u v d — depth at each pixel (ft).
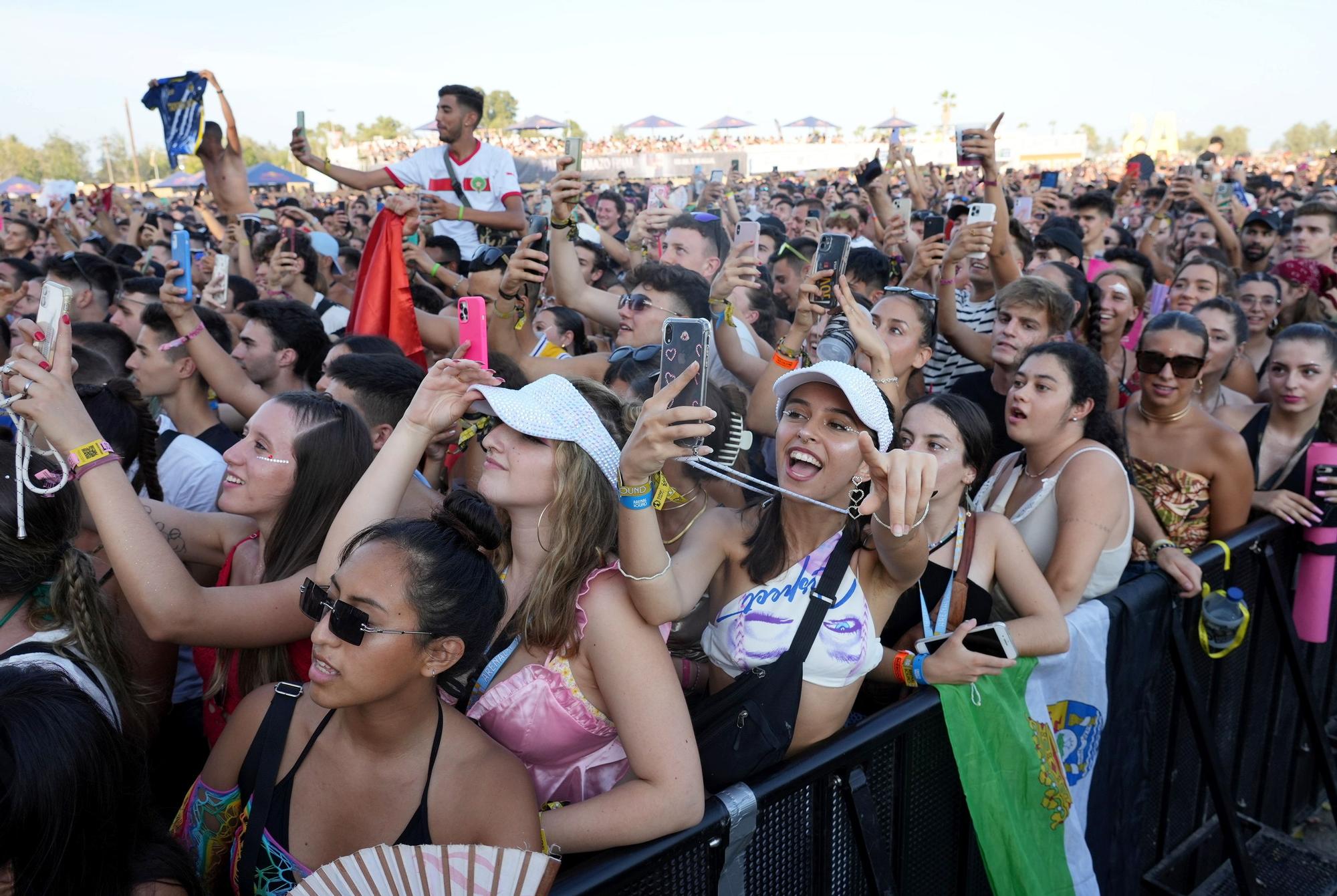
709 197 30.55
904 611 8.52
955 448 8.14
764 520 6.99
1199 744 10.02
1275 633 11.79
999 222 16.33
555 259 14.73
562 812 5.58
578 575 5.92
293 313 14.24
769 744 6.30
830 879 6.72
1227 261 28.43
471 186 22.27
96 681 5.56
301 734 5.50
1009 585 8.38
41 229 37.68
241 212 25.91
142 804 4.41
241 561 8.16
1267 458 12.32
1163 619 9.69
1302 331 11.98
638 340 13.00
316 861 5.33
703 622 8.23
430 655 5.09
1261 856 11.08
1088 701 8.73
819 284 11.03
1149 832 10.13
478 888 4.21
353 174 22.63
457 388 6.69
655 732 5.67
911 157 30.53
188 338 12.03
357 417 7.68
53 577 5.69
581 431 6.03
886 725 6.93
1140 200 52.65
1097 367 9.90
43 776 3.88
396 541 5.12
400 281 14.21
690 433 5.28
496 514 6.49
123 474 6.09
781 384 6.87
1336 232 23.93
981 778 7.41
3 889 3.93
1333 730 13.42
